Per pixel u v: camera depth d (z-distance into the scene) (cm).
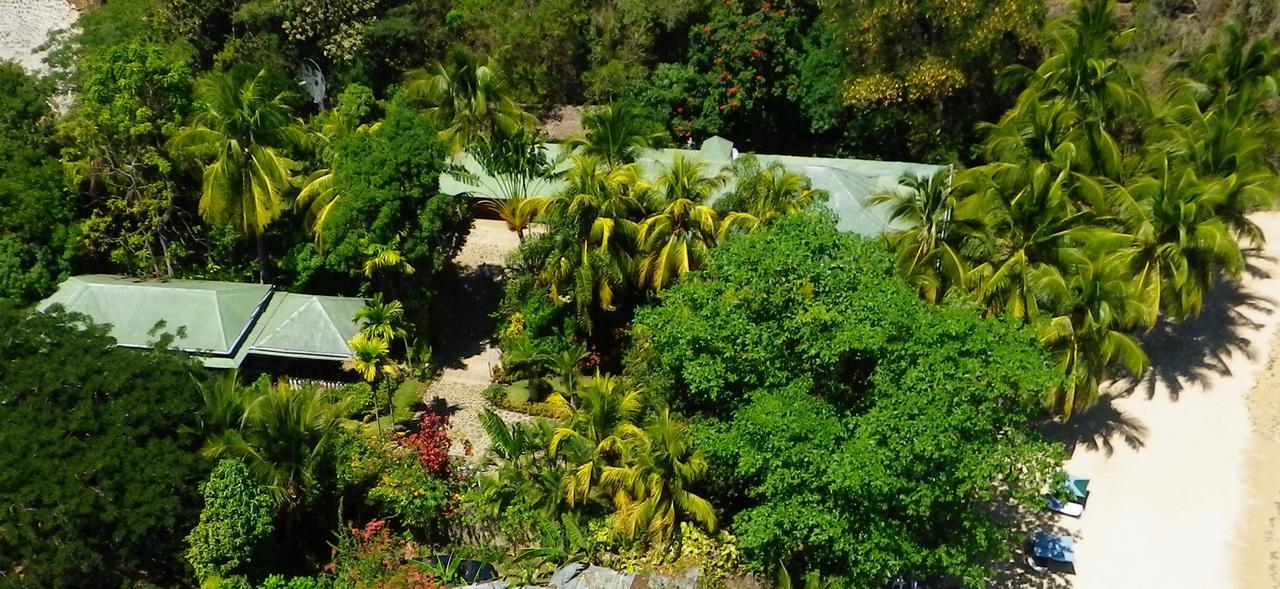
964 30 4194
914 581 2767
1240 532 3036
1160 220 3156
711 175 4147
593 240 3262
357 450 2966
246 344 3488
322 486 2827
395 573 2688
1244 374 3697
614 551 2684
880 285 2436
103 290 3562
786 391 2330
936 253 3022
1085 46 3719
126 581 2592
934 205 3042
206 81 3819
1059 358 2911
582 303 3334
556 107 5338
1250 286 4194
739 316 2398
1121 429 3466
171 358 2838
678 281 3203
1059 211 3019
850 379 2470
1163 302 3262
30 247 3766
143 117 3750
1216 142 3459
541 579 2650
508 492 2850
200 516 2617
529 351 3425
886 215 3862
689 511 2661
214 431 2741
